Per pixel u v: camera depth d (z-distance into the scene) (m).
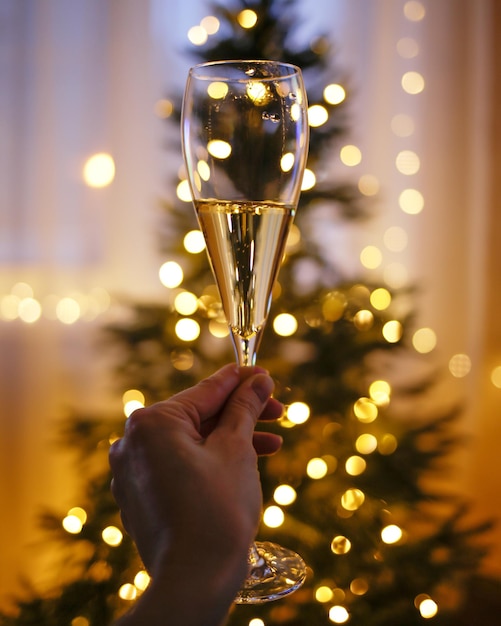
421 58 1.97
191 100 0.47
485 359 2.00
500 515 2.02
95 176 1.91
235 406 0.47
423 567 1.30
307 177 1.29
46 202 1.90
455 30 1.97
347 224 1.72
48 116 1.88
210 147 0.47
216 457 0.44
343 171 1.94
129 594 1.16
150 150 1.92
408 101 1.98
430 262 2.00
